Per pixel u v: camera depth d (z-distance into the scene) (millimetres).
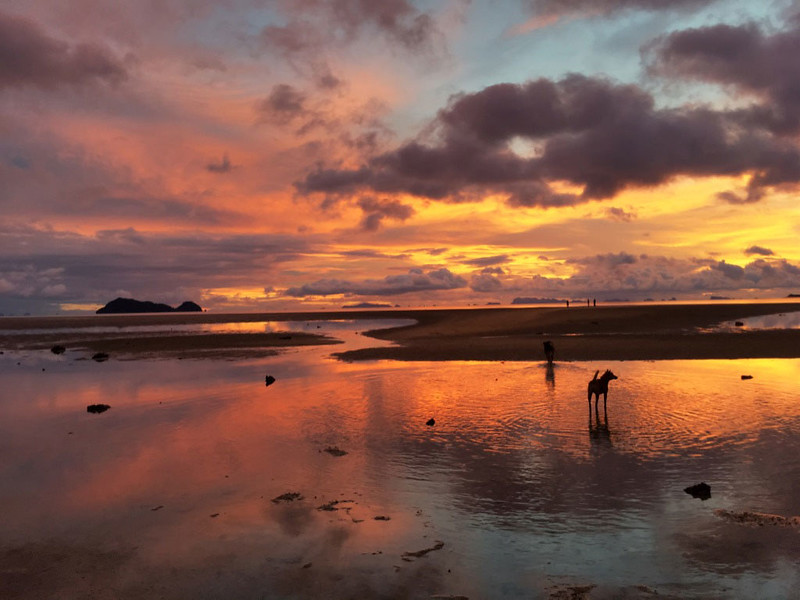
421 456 12570
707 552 7672
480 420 15891
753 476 10633
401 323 77875
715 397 18312
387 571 7418
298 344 44375
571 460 11930
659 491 9984
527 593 6777
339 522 9102
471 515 9227
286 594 6887
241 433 15164
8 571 7703
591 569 7336
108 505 10125
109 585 7234
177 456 13125
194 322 105750
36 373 29672
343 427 15500
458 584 7039
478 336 47594
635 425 14773
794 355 29391
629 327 49969
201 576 7406
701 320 53906
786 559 7406
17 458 13289
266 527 8969
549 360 28234
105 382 25438
